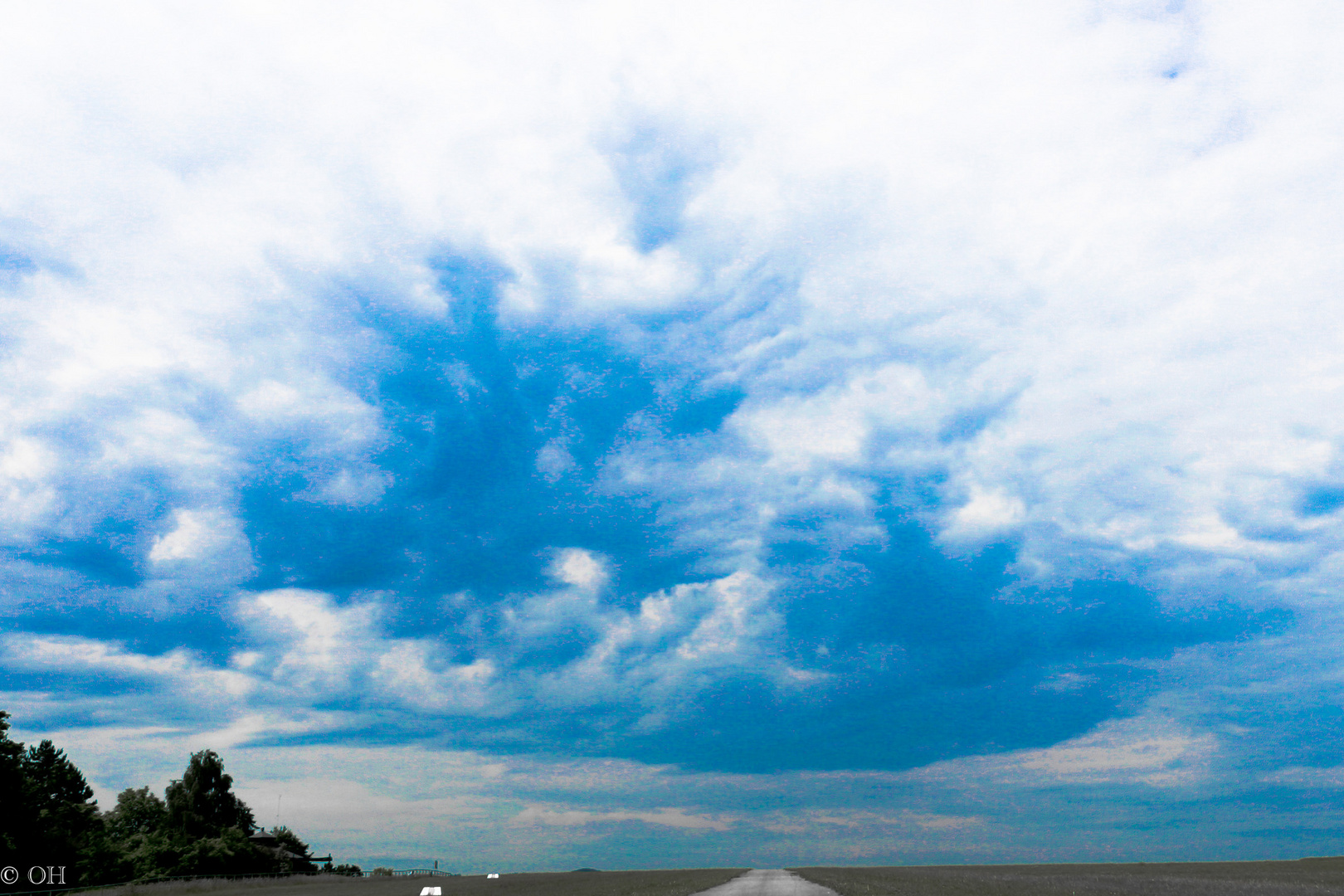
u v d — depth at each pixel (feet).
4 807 228.43
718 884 194.80
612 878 299.99
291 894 212.43
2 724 232.73
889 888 157.79
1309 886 146.51
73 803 305.12
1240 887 144.66
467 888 222.69
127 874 294.05
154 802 384.47
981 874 238.48
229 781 404.36
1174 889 137.59
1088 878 192.85
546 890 185.47
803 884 187.01
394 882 297.12
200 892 239.71
